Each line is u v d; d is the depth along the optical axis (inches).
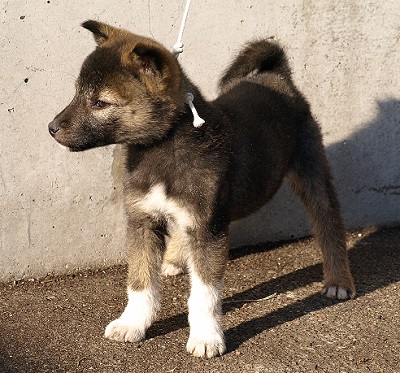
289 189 60.6
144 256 46.9
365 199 63.0
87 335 47.5
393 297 52.4
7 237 53.7
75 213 55.1
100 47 45.4
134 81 44.3
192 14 55.2
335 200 54.9
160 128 44.9
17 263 54.4
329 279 53.2
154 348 46.1
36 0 51.4
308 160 54.8
